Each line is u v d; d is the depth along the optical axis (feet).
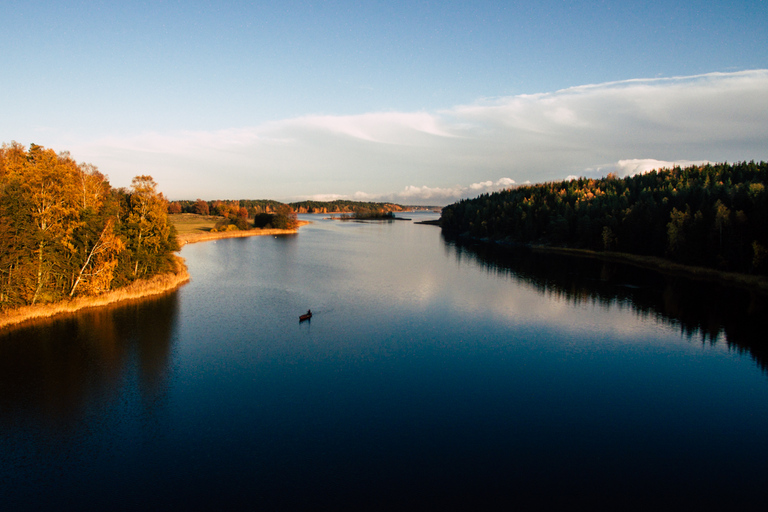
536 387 102.37
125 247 181.88
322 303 175.11
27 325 133.28
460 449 75.51
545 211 435.53
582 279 238.27
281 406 89.76
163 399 91.50
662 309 174.60
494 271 264.72
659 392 100.89
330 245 406.62
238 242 414.62
